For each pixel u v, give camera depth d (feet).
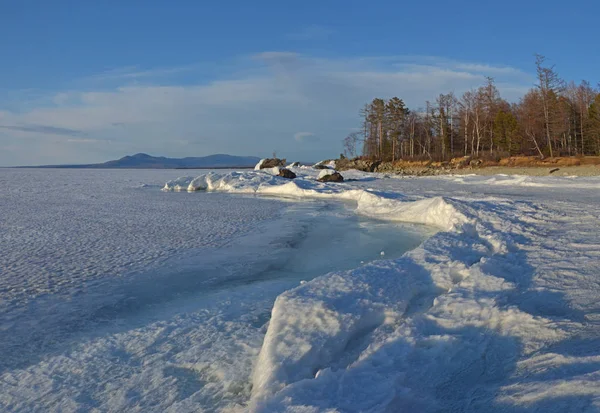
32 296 23.43
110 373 14.40
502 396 10.23
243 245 37.35
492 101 216.33
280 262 30.96
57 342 17.33
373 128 268.41
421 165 195.93
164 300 22.62
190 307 21.18
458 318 15.66
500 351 13.10
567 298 17.26
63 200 82.89
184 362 14.92
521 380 10.94
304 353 13.14
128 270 28.91
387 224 48.19
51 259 32.19
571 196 65.87
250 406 11.25
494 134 195.52
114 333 18.10
